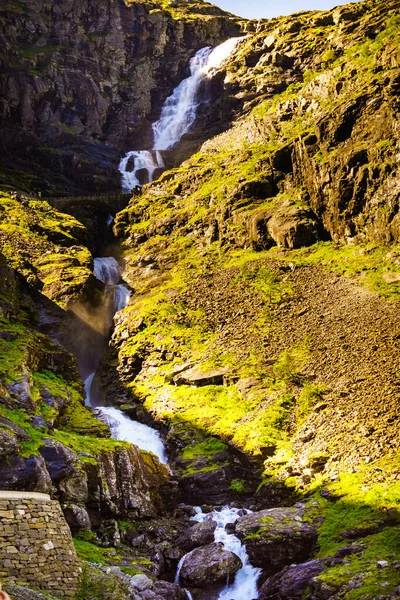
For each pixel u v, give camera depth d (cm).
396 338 3353
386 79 5088
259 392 3372
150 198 6644
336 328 3694
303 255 4734
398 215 4341
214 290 4584
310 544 2231
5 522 1761
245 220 5212
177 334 4178
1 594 502
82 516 2320
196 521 2655
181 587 2239
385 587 1725
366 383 3052
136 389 3931
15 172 7181
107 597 1800
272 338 3850
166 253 5472
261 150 6319
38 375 3378
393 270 4097
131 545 2447
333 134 5062
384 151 4622
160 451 3375
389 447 2545
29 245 5216
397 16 6775
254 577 2245
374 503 2266
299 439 2891
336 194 4759
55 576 1780
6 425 2336
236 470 2970
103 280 5575
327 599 1823
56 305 4550
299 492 2608
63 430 2966
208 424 3297
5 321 3772
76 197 6906
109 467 2616
